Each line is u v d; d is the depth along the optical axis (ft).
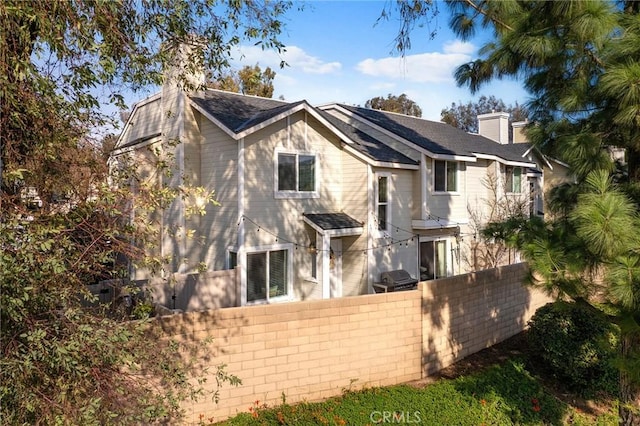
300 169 45.39
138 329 13.24
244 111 47.32
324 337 24.12
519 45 17.75
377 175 47.80
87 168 13.42
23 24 12.64
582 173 17.28
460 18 21.76
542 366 29.91
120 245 13.28
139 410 12.91
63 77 13.71
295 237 44.78
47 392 11.49
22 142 12.41
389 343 26.20
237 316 21.75
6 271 9.98
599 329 26.86
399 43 22.75
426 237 53.78
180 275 36.40
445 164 54.85
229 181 42.39
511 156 66.18
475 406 23.47
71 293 12.09
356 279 47.83
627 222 13.70
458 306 29.84
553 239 17.07
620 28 16.08
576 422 24.29
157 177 19.75
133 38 17.21
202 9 18.99
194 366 20.29
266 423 20.49
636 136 16.20
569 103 17.22
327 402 23.02
